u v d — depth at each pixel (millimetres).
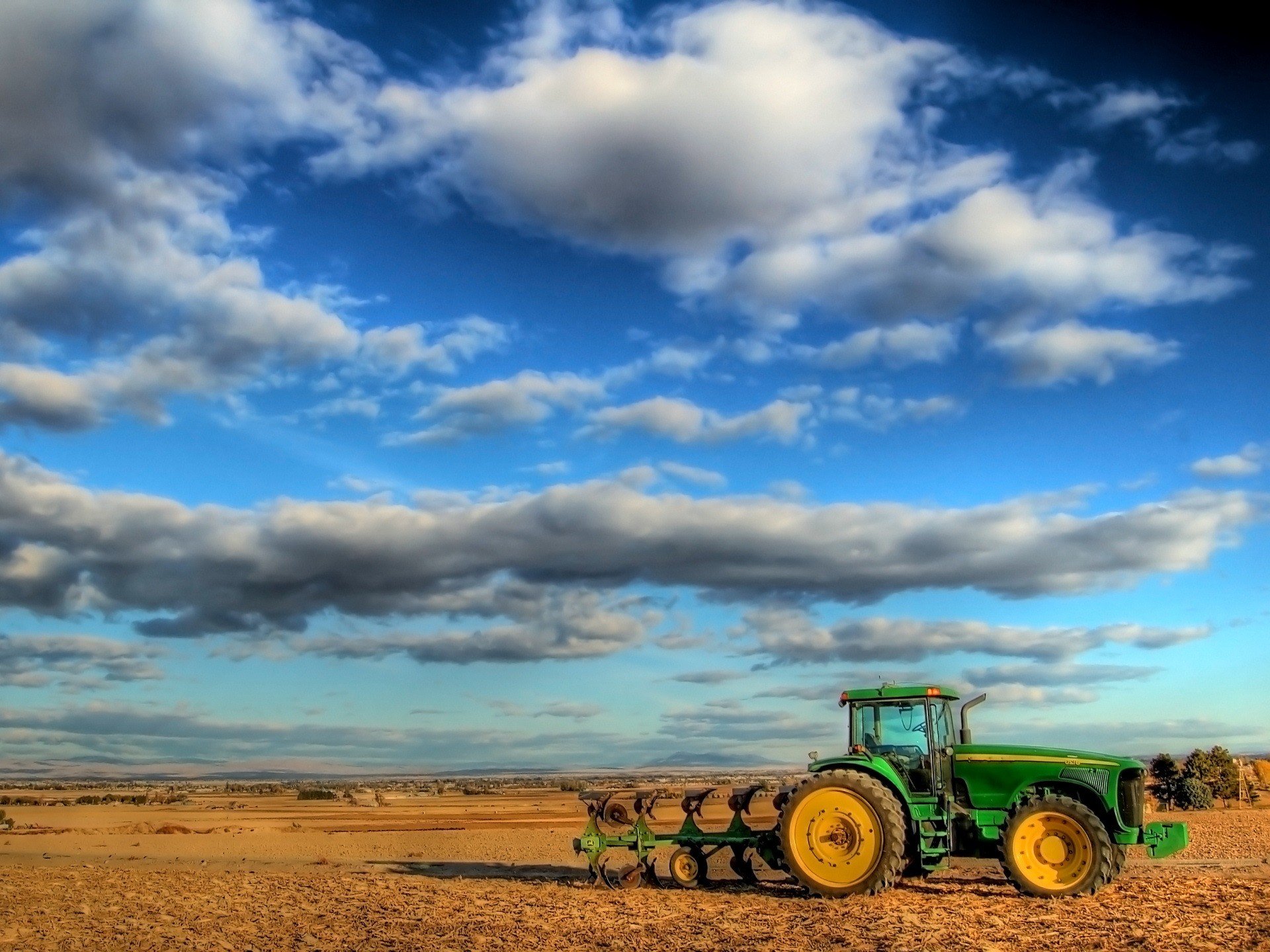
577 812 57844
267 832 39938
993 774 15539
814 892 15102
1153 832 15172
